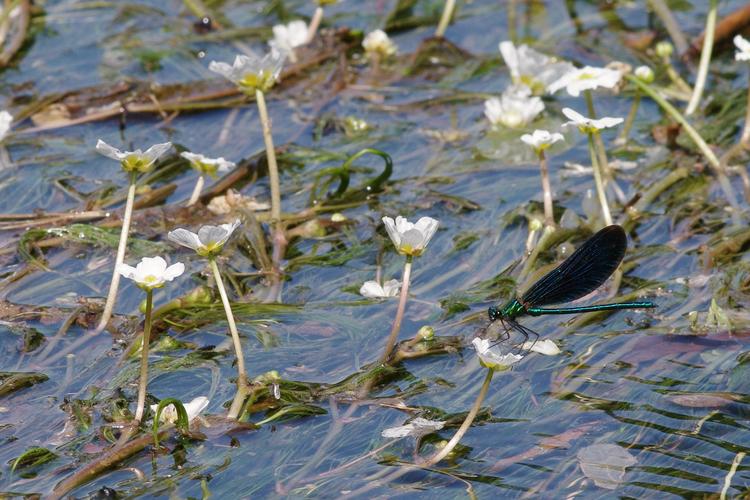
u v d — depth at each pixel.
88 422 7.32
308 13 15.18
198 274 9.36
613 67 12.90
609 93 12.88
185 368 7.95
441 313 8.70
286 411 7.38
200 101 12.72
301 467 6.84
